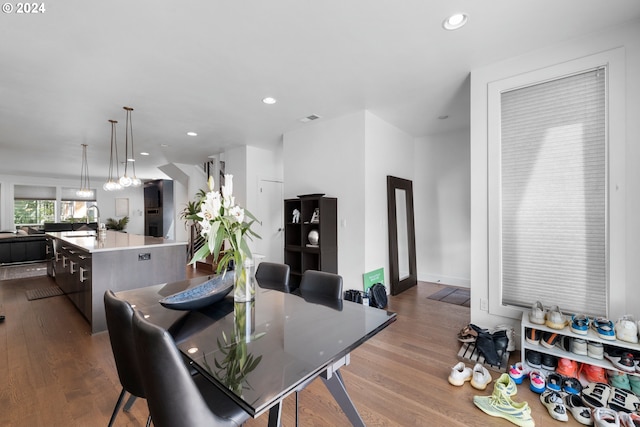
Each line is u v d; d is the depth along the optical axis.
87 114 3.79
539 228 2.41
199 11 1.90
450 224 4.89
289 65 2.63
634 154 2.03
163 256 3.46
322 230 3.83
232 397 0.91
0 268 6.12
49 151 5.93
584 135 2.22
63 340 2.72
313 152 4.35
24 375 2.12
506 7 1.90
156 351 0.90
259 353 1.17
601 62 2.14
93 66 2.59
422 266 5.21
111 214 11.28
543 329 2.05
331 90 3.17
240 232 1.67
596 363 1.86
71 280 3.72
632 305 2.03
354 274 3.88
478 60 2.56
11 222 9.42
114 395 1.90
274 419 1.20
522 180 2.49
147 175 9.34
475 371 2.05
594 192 2.18
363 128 3.81
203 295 1.81
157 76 2.79
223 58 2.49
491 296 2.62
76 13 1.90
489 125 2.63
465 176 4.74
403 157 4.81
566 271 2.30
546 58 2.37
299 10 1.91
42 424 1.63
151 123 4.19
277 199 6.08
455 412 1.74
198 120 4.09
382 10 1.92
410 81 2.96
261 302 1.83
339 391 1.47
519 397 1.89
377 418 1.69
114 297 1.38
